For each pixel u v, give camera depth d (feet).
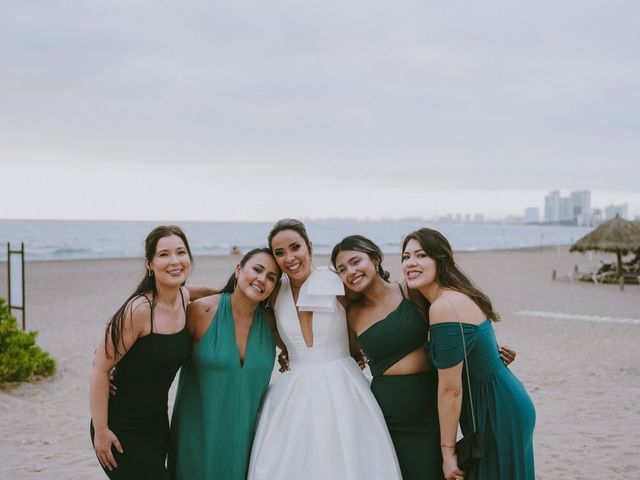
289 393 10.86
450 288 10.14
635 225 84.33
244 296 10.85
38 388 28.04
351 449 10.37
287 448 10.53
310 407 10.69
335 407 10.65
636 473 16.57
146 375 10.20
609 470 16.81
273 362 11.27
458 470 9.71
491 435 9.77
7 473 16.56
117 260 136.46
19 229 347.56
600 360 33.86
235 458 10.70
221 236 348.18
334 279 11.02
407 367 10.85
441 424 9.87
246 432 10.80
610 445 18.94
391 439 10.75
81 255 171.94
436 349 9.73
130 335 9.96
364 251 10.92
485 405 9.82
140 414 10.29
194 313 11.00
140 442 10.30
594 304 60.90
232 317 10.95
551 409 23.68
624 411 23.11
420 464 10.62
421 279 10.18
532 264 134.10
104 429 10.00
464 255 184.34
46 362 30.66
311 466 10.52
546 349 37.32
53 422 22.16
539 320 49.93
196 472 10.70
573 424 21.49
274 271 10.86
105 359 9.95
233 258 148.87
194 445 10.78
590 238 85.66
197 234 367.04
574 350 36.99
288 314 11.17
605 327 46.16
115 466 10.17
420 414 10.74
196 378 11.00
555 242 382.01
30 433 20.72
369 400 10.84
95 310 56.90
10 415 22.91
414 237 10.39
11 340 29.71
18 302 43.37
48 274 97.19
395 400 10.78
